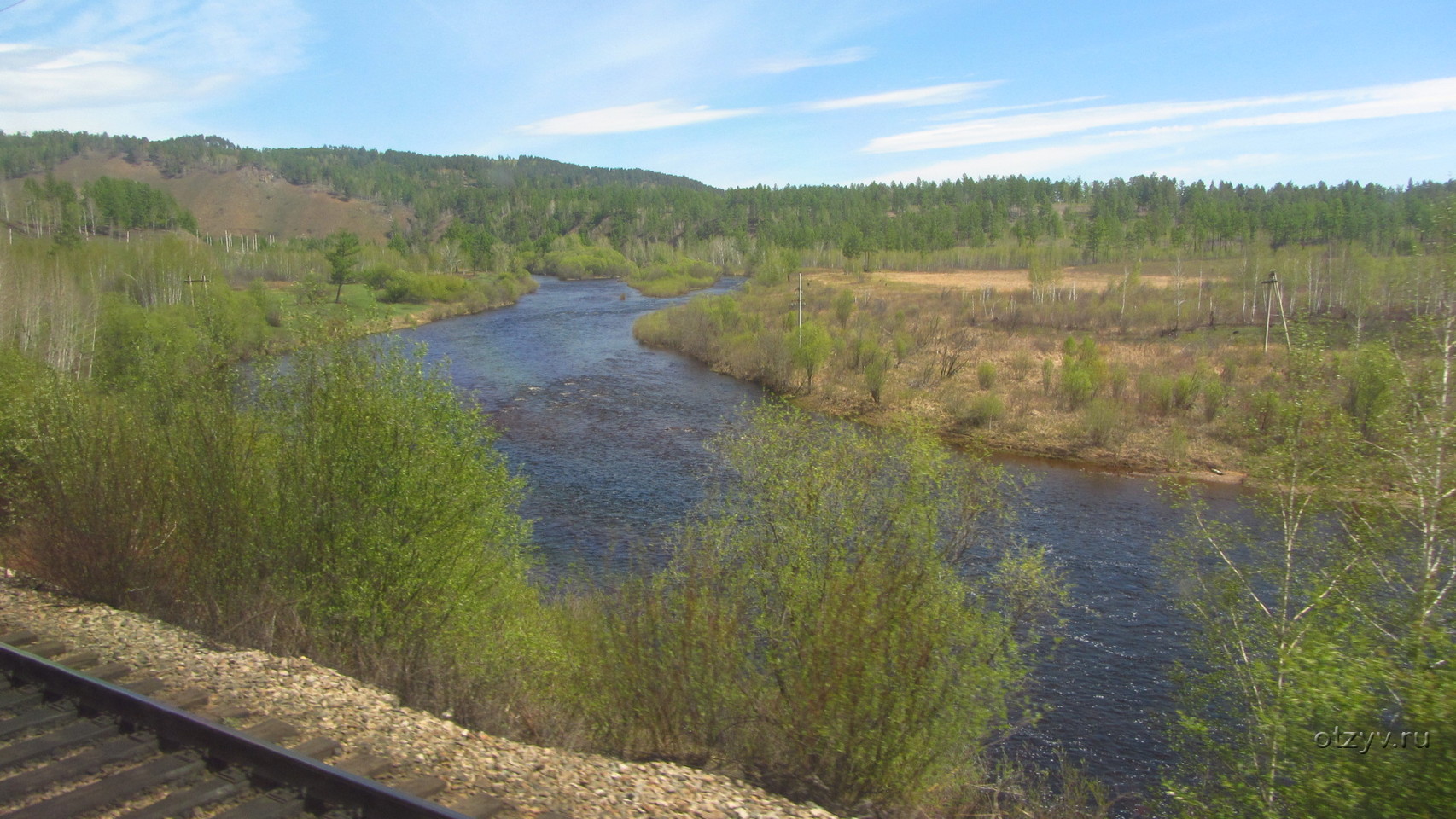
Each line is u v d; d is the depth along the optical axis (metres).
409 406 11.63
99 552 10.82
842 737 8.34
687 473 30.27
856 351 49.31
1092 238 120.75
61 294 38.88
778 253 109.00
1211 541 13.47
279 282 94.31
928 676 8.78
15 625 9.34
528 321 76.75
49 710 6.86
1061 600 15.15
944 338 56.38
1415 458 11.32
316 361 11.70
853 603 8.84
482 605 11.65
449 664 9.91
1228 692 12.65
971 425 40.12
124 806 5.71
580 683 9.96
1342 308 44.75
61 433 11.34
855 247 124.50
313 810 5.75
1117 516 27.59
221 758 6.20
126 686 7.53
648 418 39.56
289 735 6.93
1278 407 13.35
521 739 8.35
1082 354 47.41
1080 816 11.36
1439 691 7.96
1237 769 10.92
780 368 48.16
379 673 9.38
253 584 10.82
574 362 55.25
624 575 13.33
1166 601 20.20
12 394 14.07
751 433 13.77
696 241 177.88
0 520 13.17
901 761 8.71
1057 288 82.81
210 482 10.97
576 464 31.41
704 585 9.66
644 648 9.24
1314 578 11.77
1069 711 15.52
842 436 12.98
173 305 48.28
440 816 5.31
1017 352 53.00
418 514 10.94
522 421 38.22
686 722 8.98
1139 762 14.02
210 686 7.89
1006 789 11.64
